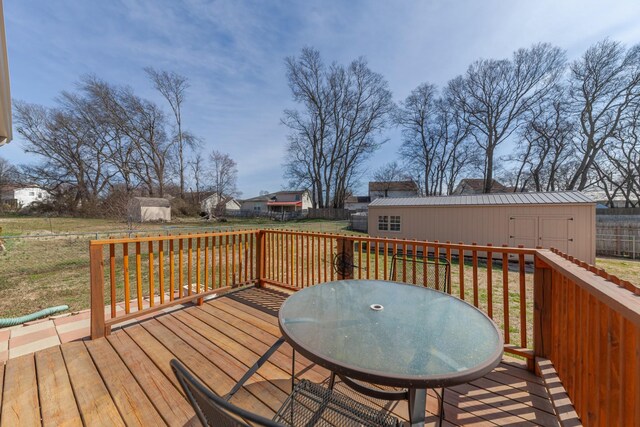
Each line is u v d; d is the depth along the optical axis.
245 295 3.51
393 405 1.61
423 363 0.97
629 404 0.97
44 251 8.38
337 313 1.39
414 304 1.52
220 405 0.67
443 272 2.54
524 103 20.09
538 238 8.12
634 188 16.61
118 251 8.53
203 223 22.38
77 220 19.61
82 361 2.05
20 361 2.05
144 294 4.34
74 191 23.83
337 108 26.75
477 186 27.50
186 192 28.44
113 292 2.55
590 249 7.55
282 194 41.00
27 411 1.55
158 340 2.37
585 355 1.32
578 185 18.61
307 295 1.66
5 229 13.46
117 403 1.62
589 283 1.15
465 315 1.38
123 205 17.38
